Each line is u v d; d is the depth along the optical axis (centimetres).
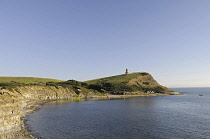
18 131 4672
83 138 4366
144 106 11175
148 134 4722
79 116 7381
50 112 8362
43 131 4903
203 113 8181
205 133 4794
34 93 15175
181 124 5841
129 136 4547
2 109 4375
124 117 7169
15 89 13375
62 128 5288
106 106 11169
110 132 4900
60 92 18112
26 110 8581
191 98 18562
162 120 6512
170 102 13950
